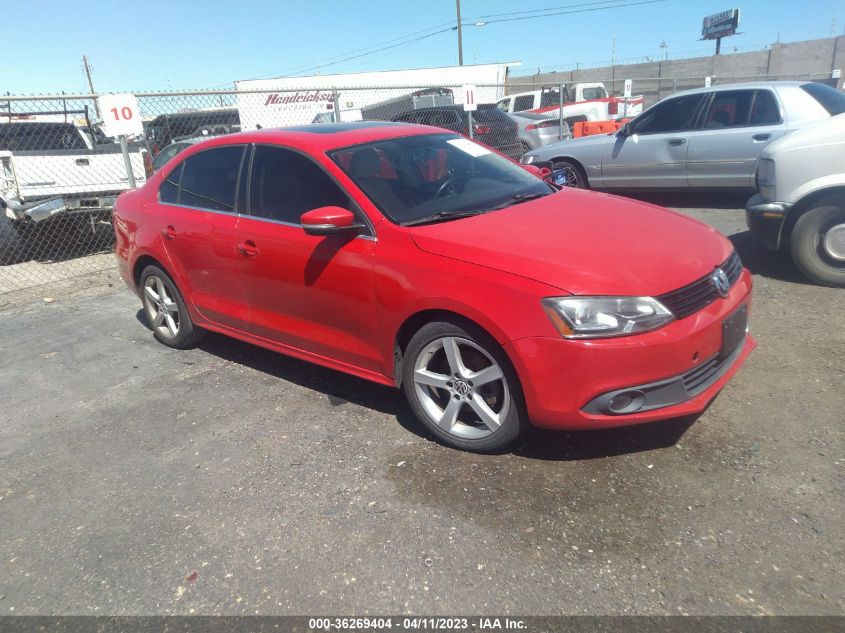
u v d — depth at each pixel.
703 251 3.07
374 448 3.29
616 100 16.61
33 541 2.82
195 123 15.01
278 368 4.46
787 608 2.11
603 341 2.61
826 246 4.98
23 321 6.07
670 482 2.79
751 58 31.53
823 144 4.84
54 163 8.48
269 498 2.95
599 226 3.19
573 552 2.44
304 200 3.63
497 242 2.97
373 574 2.42
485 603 2.24
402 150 3.88
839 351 3.88
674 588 2.23
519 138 13.48
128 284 5.16
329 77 22.25
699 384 2.84
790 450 2.92
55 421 3.94
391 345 3.24
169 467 3.29
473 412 3.23
